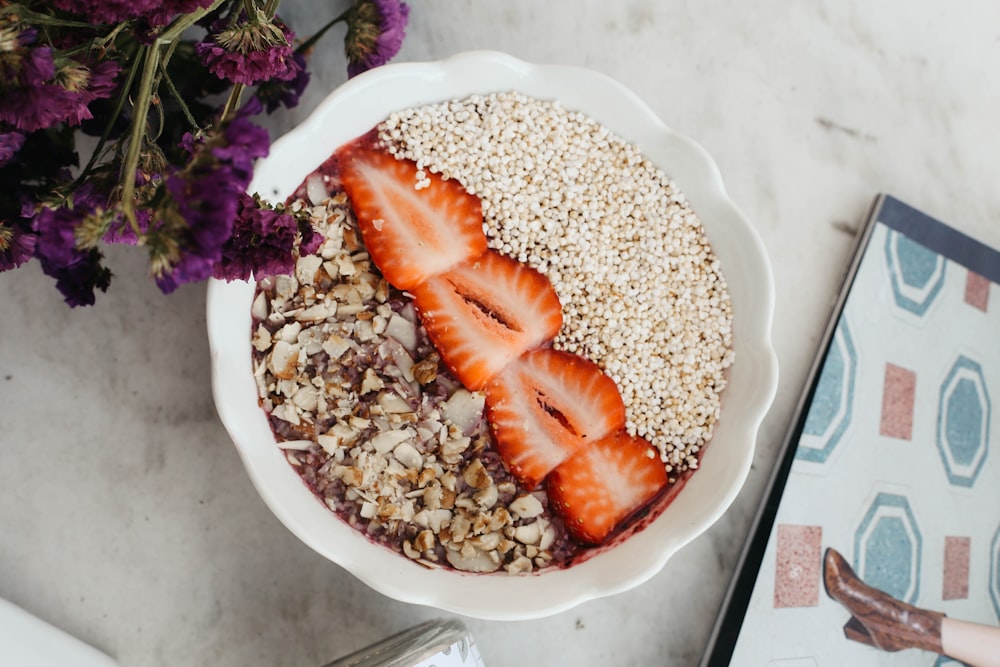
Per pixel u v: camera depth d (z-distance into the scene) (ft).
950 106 1.65
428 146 1.43
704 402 1.47
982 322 1.64
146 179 1.21
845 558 1.57
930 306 1.62
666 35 1.58
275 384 1.39
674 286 1.47
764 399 1.42
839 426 1.58
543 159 1.45
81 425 1.50
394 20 1.39
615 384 1.46
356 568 1.36
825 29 1.61
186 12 1.12
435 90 1.42
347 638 1.52
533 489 1.44
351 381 1.40
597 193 1.46
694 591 1.58
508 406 1.44
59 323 1.50
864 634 1.58
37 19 1.12
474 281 1.43
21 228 1.23
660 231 1.46
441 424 1.41
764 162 1.60
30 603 1.49
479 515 1.41
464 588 1.39
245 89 1.45
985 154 1.66
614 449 1.45
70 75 1.13
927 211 1.65
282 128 1.52
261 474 1.35
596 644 1.57
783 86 1.61
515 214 1.45
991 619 1.62
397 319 1.42
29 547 1.49
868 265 1.59
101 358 1.50
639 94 1.57
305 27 1.51
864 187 1.63
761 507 1.57
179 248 1.07
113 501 1.50
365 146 1.42
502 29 1.55
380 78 1.37
